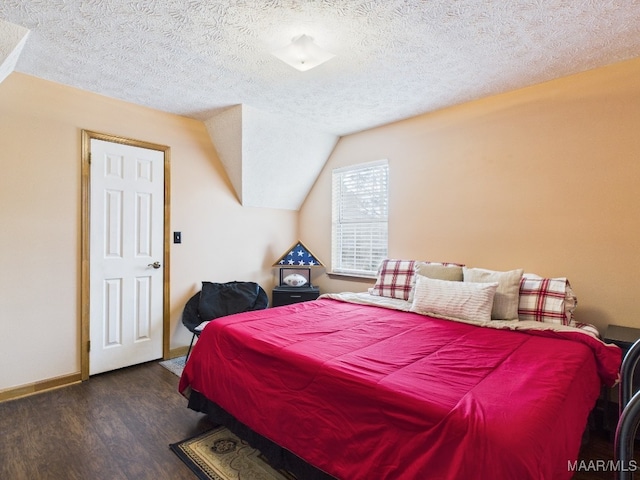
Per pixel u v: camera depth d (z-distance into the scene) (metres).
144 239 3.02
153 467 1.68
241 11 1.73
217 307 3.22
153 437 1.94
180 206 3.25
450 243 3.00
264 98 2.83
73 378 2.63
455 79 2.48
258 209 3.89
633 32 1.88
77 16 1.76
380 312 2.50
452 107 2.99
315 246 4.13
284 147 3.53
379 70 2.35
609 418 2.05
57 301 2.56
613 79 2.25
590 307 2.33
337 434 1.33
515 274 2.30
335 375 1.39
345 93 2.73
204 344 2.08
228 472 1.66
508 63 2.24
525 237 2.60
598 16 1.75
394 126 3.39
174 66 2.30
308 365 1.51
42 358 2.50
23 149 2.41
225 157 3.47
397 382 1.29
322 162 3.98
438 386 1.26
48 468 1.67
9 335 2.37
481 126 2.82
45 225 2.50
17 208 2.39
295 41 1.95
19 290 2.40
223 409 1.92
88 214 2.70
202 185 3.41
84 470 1.66
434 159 3.10
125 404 2.31
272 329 1.99
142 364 3.02
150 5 1.67
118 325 2.88
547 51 2.09
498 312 2.26
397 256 3.37
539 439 1.00
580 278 2.37
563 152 2.43
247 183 3.55
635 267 2.17
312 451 1.39
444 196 3.04
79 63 2.26
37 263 2.47
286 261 3.81
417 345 1.74
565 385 1.32
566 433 1.17
